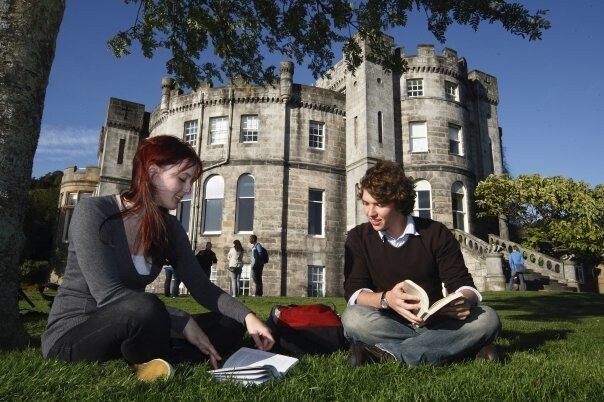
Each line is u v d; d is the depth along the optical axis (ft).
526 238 75.46
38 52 14.57
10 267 13.24
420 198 76.02
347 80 80.53
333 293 71.87
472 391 7.68
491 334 10.50
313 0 28.43
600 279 79.77
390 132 75.92
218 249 71.00
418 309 9.61
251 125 76.33
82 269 8.41
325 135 77.87
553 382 8.32
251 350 9.46
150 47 28.76
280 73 76.59
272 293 68.33
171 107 80.59
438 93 80.02
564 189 72.08
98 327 8.24
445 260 11.18
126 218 9.02
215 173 75.00
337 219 75.15
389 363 9.86
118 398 7.00
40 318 21.22
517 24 25.79
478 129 87.30
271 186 72.54
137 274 9.06
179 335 9.86
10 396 6.89
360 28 29.01
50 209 114.93
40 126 14.73
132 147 83.87
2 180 13.28
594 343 16.01
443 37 27.14
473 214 78.28
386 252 11.45
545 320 27.84
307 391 7.55
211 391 7.36
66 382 7.51
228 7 29.17
